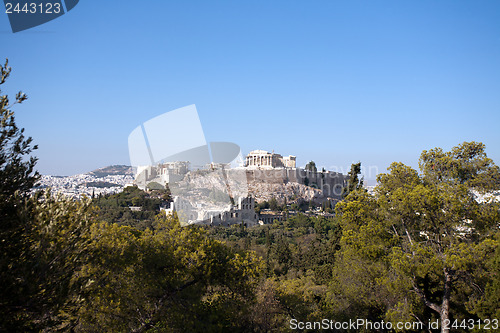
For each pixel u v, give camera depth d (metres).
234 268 23.33
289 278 54.72
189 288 21.75
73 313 14.88
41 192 14.88
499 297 20.94
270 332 27.77
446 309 23.31
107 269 20.55
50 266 13.67
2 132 14.34
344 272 31.77
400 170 30.88
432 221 26.06
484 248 21.92
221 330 20.81
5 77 14.34
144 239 22.44
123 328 20.52
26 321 13.45
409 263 23.14
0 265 12.86
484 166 29.09
